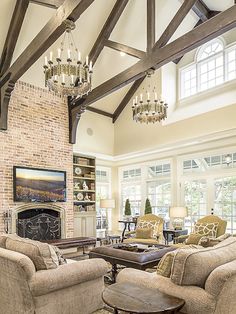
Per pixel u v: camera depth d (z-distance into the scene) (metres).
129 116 8.88
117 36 7.14
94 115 8.87
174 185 8.20
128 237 7.13
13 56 6.17
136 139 8.58
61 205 7.16
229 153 7.03
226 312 2.24
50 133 7.14
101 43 6.85
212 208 7.27
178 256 2.38
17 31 5.68
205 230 5.75
